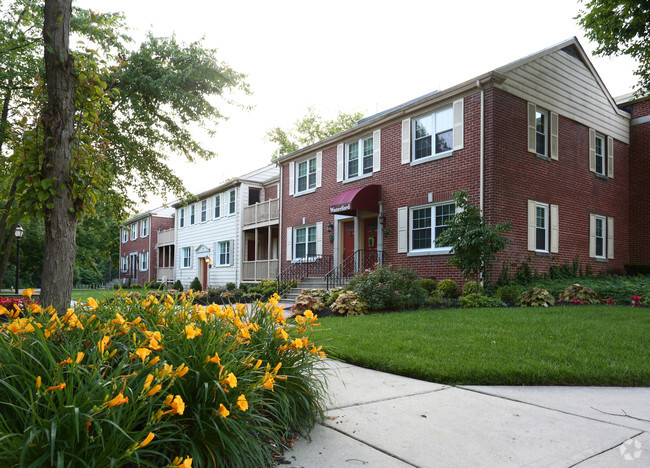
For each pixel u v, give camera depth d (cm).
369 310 1018
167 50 1141
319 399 361
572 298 1099
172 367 242
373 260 1589
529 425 338
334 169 1798
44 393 191
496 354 538
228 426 248
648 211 1722
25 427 199
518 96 1339
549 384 458
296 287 1706
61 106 446
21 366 221
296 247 2012
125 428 200
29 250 2695
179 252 3184
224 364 263
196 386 243
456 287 1265
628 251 1759
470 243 1098
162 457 234
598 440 309
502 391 433
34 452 185
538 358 522
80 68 479
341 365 551
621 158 1758
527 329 694
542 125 1451
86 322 300
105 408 196
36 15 1032
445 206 1373
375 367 531
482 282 1216
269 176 2578
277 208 2139
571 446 298
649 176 1727
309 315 365
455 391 434
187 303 347
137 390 228
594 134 1625
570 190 1508
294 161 2041
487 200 1245
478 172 1276
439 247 1371
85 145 474
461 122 1332
